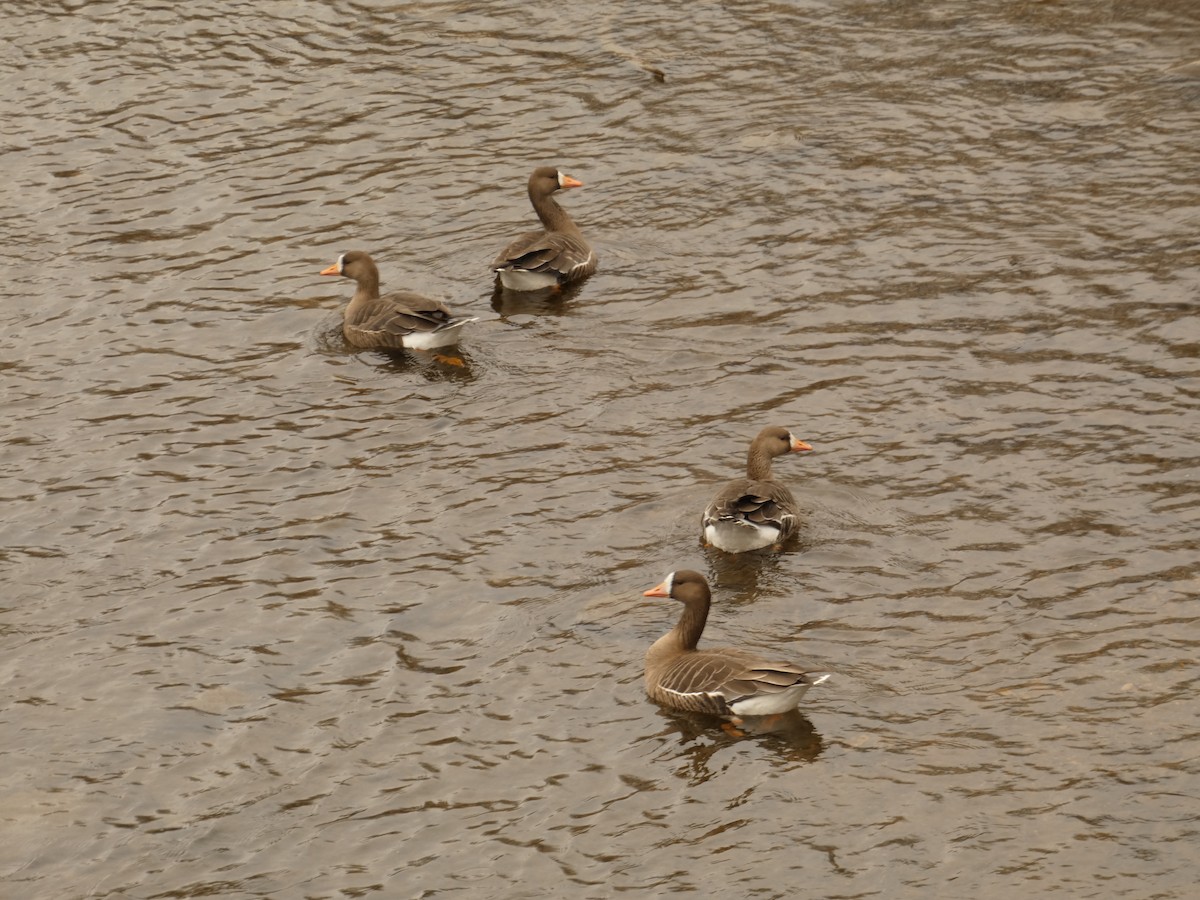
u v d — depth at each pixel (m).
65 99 30.95
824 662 16.47
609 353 23.02
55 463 20.86
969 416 20.92
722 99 30.05
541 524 19.25
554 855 14.19
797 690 15.41
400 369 22.86
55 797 15.30
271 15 34.12
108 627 17.73
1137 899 13.20
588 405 21.80
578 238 25.22
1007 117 28.75
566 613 17.59
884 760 15.09
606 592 17.92
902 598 17.47
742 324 23.52
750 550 18.42
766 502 18.03
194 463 20.83
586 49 32.19
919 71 30.52
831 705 15.87
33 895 14.12
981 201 26.27
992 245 25.02
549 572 18.34
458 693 16.42
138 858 14.50
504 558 18.64
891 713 15.72
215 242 26.39
